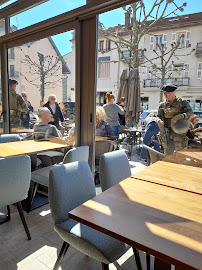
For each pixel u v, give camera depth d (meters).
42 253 1.69
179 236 0.83
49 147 2.55
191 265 0.68
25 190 1.85
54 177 1.35
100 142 2.63
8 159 1.69
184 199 1.17
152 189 1.31
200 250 0.75
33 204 2.46
